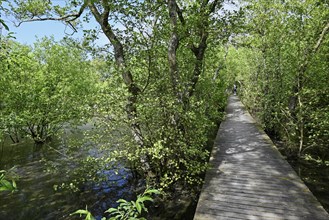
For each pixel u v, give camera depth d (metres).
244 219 4.31
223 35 8.86
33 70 13.07
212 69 12.54
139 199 1.75
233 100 29.64
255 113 17.41
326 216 4.34
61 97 11.78
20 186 7.79
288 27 10.55
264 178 6.16
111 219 1.83
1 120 9.85
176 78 6.95
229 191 5.44
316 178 8.05
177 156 6.59
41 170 9.16
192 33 8.25
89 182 7.86
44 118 12.45
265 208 4.67
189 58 9.48
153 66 7.09
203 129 7.46
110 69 7.13
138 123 6.32
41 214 6.18
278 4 11.18
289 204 4.80
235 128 13.05
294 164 9.34
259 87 15.30
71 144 8.01
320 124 8.59
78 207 6.48
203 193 5.37
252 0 12.37
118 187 7.49
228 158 7.91
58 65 15.02
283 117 11.58
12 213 6.25
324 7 9.09
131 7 6.12
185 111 6.52
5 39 5.37
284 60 11.53
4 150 12.19
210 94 13.03
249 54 18.08
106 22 7.03
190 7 8.04
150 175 6.97
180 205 6.39
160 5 7.04
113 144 6.56
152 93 6.60
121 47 7.11
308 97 10.01
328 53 10.66
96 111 5.88
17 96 11.73
